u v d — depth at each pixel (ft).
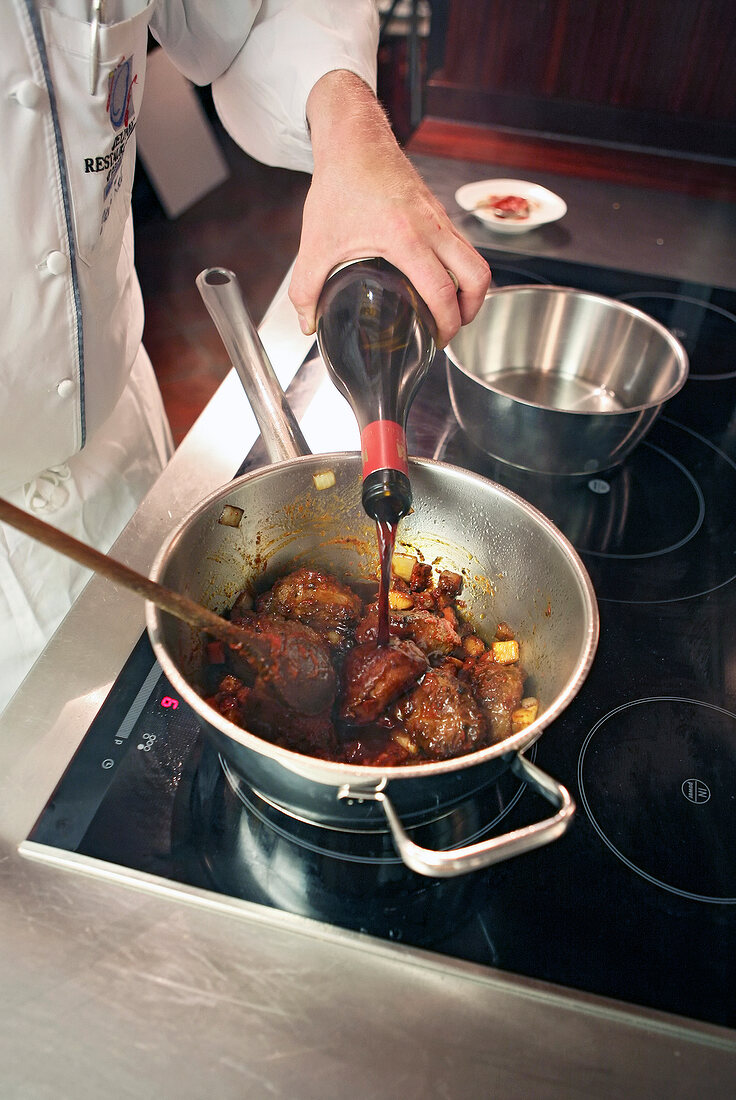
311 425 3.00
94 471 3.33
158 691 2.15
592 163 4.85
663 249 4.20
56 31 2.24
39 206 2.40
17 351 2.57
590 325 3.27
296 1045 1.54
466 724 1.94
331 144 2.62
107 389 3.08
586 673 1.63
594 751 2.14
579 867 1.89
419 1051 1.55
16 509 1.19
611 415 2.62
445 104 5.15
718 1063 1.59
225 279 2.60
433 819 1.83
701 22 4.47
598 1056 1.58
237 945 1.69
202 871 1.80
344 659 2.15
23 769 1.97
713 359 3.56
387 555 1.99
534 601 2.12
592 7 4.57
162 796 1.94
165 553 1.83
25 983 1.59
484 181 4.47
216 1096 1.47
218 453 2.88
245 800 1.95
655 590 2.60
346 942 1.70
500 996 1.65
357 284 2.33
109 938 1.67
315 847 1.87
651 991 1.68
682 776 2.10
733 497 2.96
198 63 3.22
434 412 3.22
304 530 2.31
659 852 1.94
